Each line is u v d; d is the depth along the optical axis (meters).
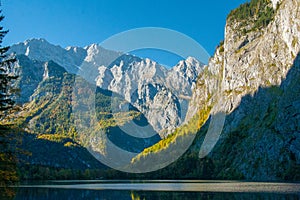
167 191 85.88
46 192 89.94
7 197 59.94
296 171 145.12
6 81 28.12
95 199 70.06
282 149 158.25
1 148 28.78
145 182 139.25
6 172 29.38
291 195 67.94
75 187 109.31
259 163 163.75
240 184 112.75
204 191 83.88
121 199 68.88
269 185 104.50
